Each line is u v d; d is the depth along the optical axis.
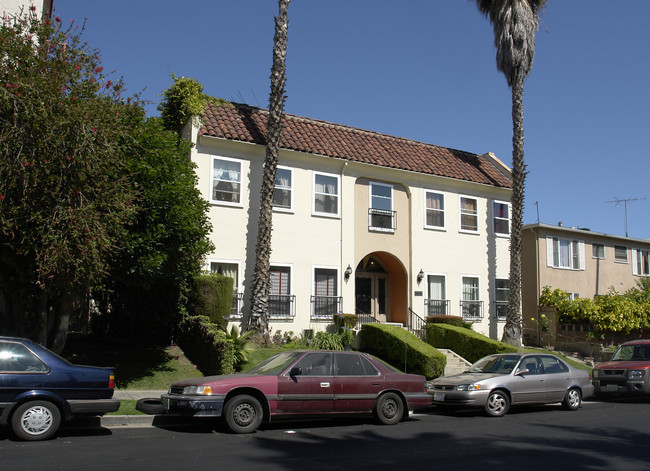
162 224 12.84
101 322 17.84
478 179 24.84
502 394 12.59
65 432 9.33
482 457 8.06
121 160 11.73
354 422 11.16
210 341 14.73
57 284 10.78
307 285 20.22
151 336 17.55
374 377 10.84
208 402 9.30
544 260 28.17
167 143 13.62
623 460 8.02
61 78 10.63
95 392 8.89
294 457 7.77
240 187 19.28
